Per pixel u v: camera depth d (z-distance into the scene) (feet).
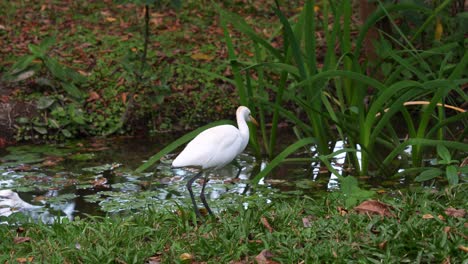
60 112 46.06
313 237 27.37
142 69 47.70
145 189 36.96
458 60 46.39
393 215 29.07
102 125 46.47
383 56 40.01
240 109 33.86
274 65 37.42
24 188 36.63
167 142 45.62
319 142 38.45
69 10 62.23
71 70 47.78
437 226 27.76
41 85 47.83
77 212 33.71
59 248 26.89
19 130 45.09
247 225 28.25
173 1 45.21
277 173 39.63
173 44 55.21
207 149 30.66
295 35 39.68
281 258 25.80
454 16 50.47
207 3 64.95
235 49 54.60
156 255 26.73
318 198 34.86
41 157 42.27
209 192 36.32
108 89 48.75
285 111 39.73
